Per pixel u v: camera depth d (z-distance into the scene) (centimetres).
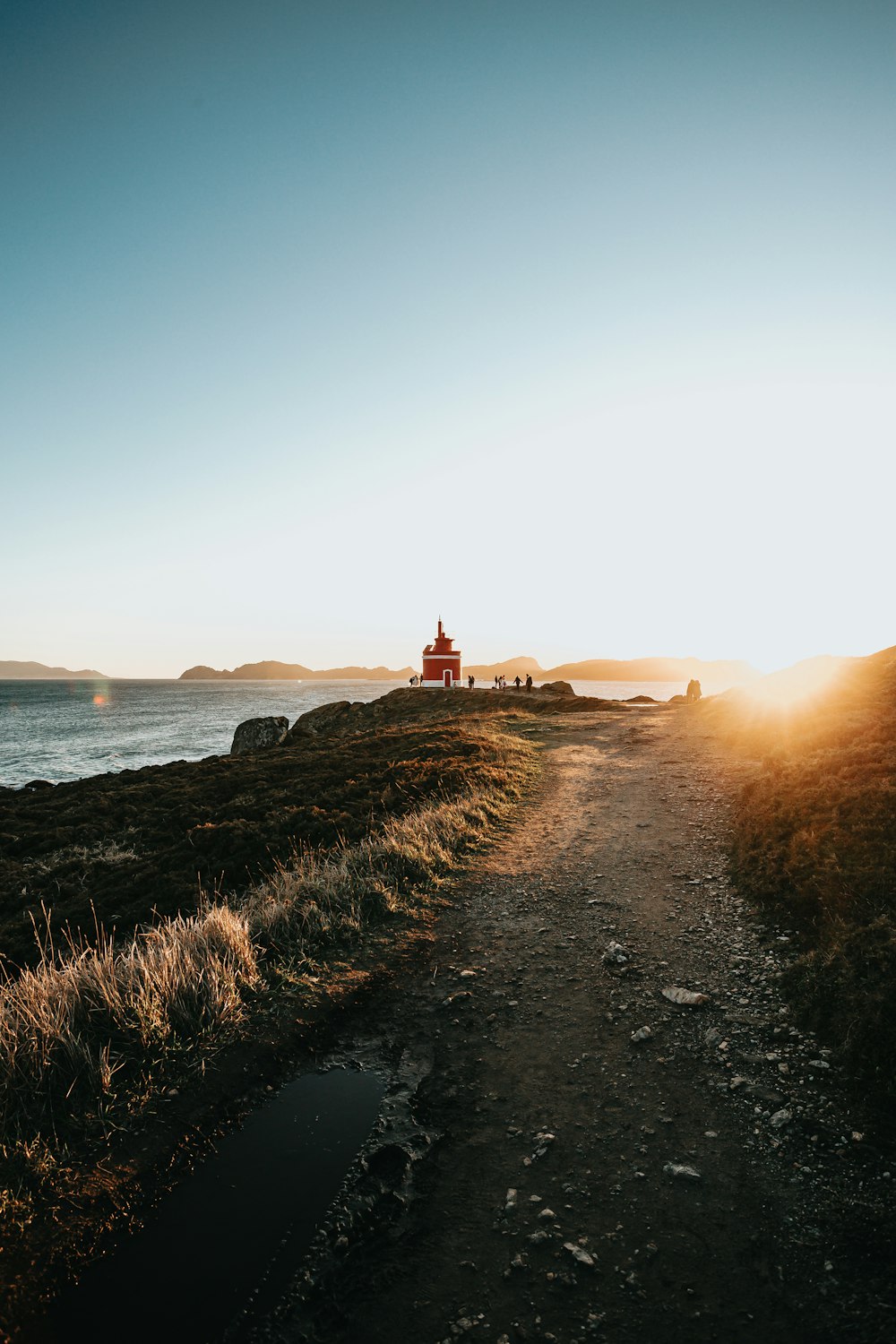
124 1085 622
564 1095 633
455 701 5475
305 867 1368
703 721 3055
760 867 1104
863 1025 646
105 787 2883
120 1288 441
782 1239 462
